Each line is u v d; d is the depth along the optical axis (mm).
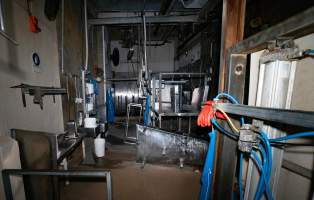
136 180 2238
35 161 1382
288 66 604
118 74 6879
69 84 2658
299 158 745
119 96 6848
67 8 2627
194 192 2002
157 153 2586
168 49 7195
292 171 785
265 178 635
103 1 3777
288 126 716
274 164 693
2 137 1216
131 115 6883
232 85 863
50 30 2146
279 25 530
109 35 5605
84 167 2594
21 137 1410
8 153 1136
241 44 760
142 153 2633
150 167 2566
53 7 2059
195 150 2428
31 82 1763
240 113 639
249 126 658
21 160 1409
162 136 2545
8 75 1429
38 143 1385
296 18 466
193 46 5441
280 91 606
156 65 7199
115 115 6871
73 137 2131
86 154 2809
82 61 3328
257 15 2375
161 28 5426
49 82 2107
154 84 3557
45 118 1980
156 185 2133
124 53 6926
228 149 956
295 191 768
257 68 793
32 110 1738
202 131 3607
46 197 1456
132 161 2785
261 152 670
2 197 1069
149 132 2594
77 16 3074
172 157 2543
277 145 688
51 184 1481
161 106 3588
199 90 3738
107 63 5312
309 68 670
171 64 7234
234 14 902
